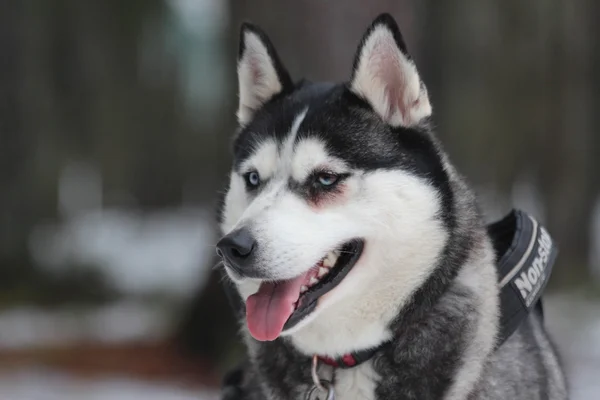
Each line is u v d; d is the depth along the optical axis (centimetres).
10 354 805
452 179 293
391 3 636
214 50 1388
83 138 1174
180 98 1472
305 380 284
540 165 1218
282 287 280
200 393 661
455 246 281
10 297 1091
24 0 1081
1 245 1130
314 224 281
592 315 945
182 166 1595
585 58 1165
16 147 1105
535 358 296
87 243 1370
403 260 276
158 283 1184
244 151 313
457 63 1194
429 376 271
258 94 330
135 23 1150
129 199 1761
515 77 1169
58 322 960
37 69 1098
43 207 1155
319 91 312
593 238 1240
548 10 1138
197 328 771
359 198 282
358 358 276
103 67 1154
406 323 275
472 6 1155
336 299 274
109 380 707
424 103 288
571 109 1178
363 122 293
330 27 614
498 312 284
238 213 310
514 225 329
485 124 1209
